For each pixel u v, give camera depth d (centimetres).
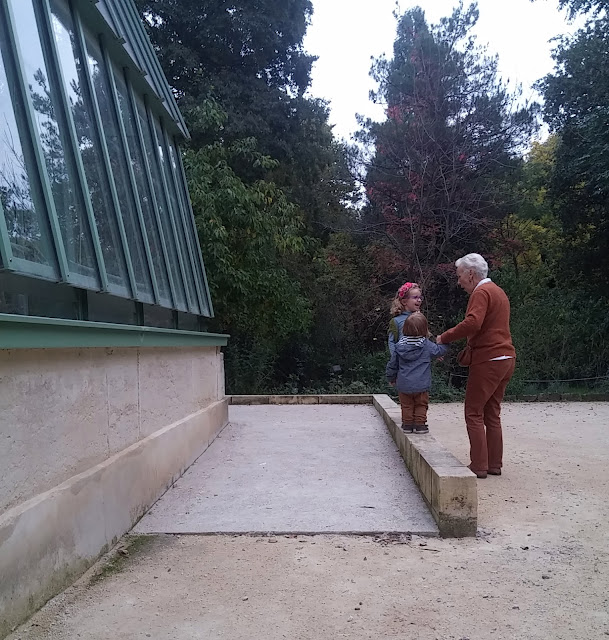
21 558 277
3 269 276
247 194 1294
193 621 281
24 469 293
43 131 362
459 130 1647
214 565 349
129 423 445
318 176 2011
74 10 457
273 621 280
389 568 342
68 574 321
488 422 560
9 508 278
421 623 277
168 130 746
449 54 1688
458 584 320
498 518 432
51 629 272
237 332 1588
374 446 681
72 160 394
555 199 1784
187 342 614
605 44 1608
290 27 1841
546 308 1475
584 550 369
